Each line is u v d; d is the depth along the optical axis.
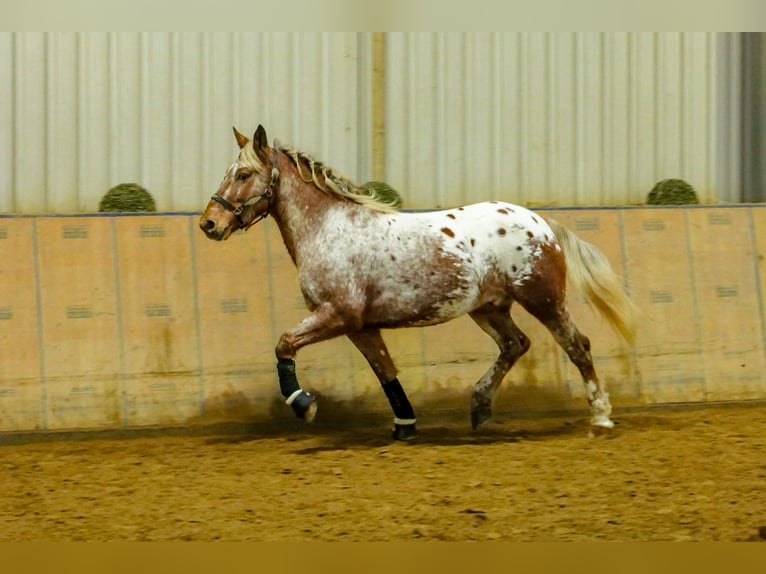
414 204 11.83
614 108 12.08
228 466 7.69
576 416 9.60
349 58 11.70
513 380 9.55
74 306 9.16
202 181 11.50
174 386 9.18
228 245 9.51
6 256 9.15
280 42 11.58
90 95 11.31
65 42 11.27
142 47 11.36
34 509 6.54
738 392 9.93
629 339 8.39
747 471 7.11
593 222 9.95
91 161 11.34
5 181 11.25
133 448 8.55
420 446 8.23
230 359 9.30
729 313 10.02
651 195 11.88
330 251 7.98
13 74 11.21
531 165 11.98
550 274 8.12
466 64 11.85
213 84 11.48
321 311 7.96
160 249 9.39
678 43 12.17
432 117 11.82
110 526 6.11
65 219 9.30
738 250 10.16
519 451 7.91
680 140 12.23
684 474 7.04
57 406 9.00
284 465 7.67
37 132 11.27
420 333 9.51
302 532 5.88
